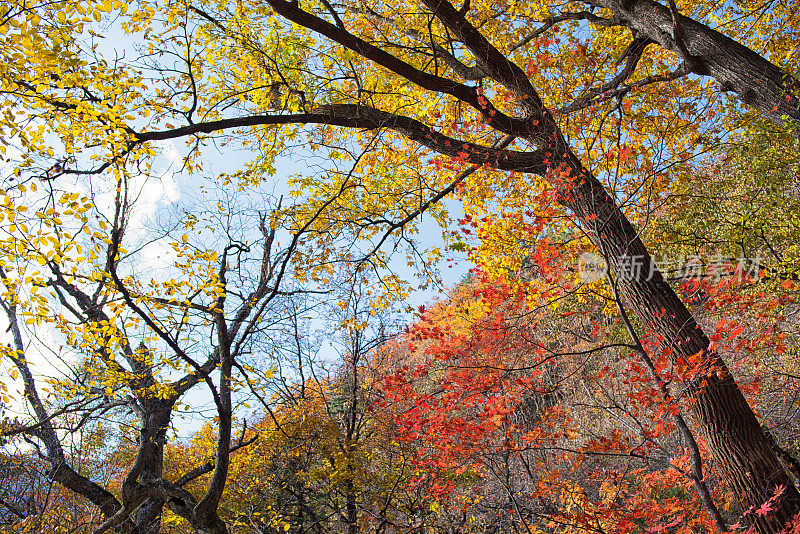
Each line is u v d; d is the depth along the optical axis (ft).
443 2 17.30
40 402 19.24
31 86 13.99
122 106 15.40
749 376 21.59
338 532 32.19
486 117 18.47
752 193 23.71
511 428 17.99
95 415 19.71
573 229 17.98
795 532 11.80
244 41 17.92
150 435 20.57
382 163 22.90
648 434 14.10
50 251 14.02
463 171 20.51
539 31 23.80
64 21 13.20
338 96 19.62
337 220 21.17
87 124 14.75
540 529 21.35
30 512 19.39
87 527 21.45
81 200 14.70
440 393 18.33
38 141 14.60
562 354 15.51
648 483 16.16
